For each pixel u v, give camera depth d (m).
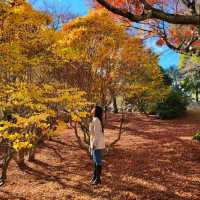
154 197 8.18
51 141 14.88
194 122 20.91
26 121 7.23
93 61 11.08
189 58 15.49
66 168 10.97
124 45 11.40
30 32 8.81
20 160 11.18
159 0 9.88
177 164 10.66
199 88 14.88
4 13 7.82
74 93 8.86
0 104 7.53
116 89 11.88
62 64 9.90
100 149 9.12
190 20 4.30
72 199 8.33
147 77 13.29
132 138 15.35
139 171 10.11
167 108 22.59
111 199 8.19
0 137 7.79
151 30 10.31
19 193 8.91
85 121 12.20
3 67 8.23
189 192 8.41
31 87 7.96
